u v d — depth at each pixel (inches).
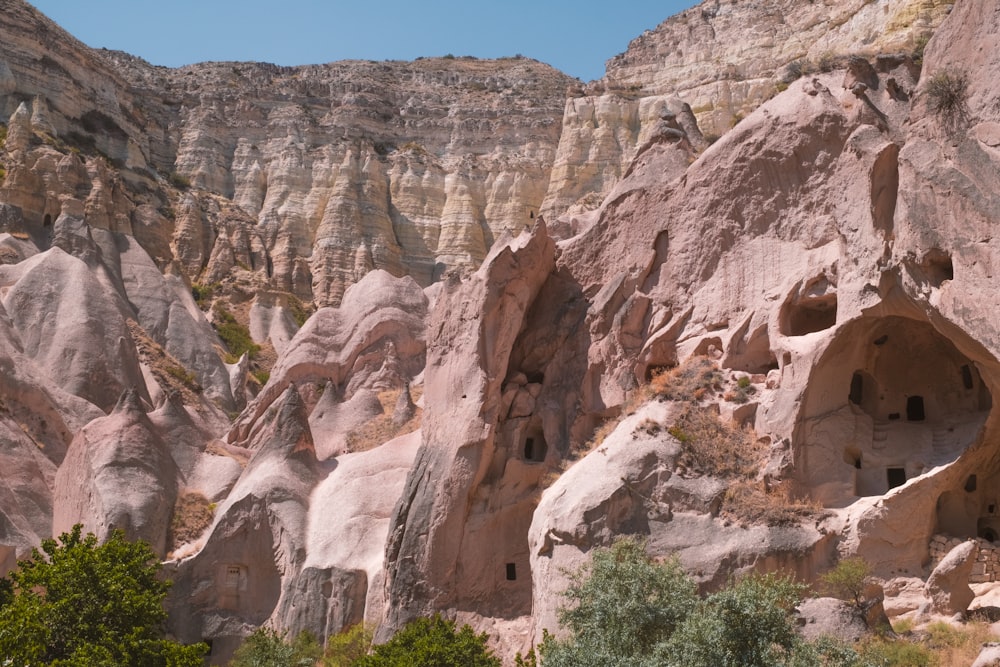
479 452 1398.9
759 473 1226.0
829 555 1165.7
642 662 898.7
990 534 1207.6
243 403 2787.9
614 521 1213.1
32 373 2032.5
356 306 2129.7
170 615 1553.9
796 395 1237.7
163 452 1759.4
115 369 2224.4
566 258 1553.9
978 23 1135.0
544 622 1197.7
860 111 1295.5
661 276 1455.5
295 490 1620.3
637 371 1417.3
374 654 1216.8
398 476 1603.1
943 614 1089.4
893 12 2898.6
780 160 1366.9
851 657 893.8
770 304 1331.2
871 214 1203.2
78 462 1731.1
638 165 1545.3
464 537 1384.1
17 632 979.3
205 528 1676.9
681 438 1256.2
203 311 3253.0
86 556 1113.4
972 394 1246.9
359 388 2020.2
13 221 2709.2
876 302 1194.6
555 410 1440.7
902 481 1221.1
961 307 1074.7
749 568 1146.0
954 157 1109.7
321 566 1512.1
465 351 1451.8
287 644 1421.0
